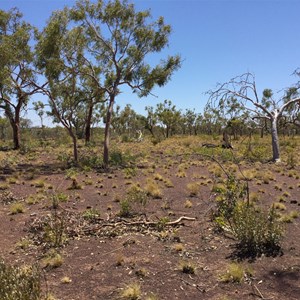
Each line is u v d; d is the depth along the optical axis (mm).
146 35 17922
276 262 5637
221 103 14500
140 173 15422
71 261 5801
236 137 35594
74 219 7746
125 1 17422
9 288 4082
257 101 20203
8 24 23156
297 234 6922
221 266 5547
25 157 22281
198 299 4562
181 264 5438
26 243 6477
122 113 51719
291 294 4664
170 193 11062
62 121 17938
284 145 29562
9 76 18422
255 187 12055
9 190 11742
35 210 8992
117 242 6641
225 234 6926
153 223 7547
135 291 4605
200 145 29391
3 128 49406
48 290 4781
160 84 18844
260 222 6312
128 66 18469
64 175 14883
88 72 19031
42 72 17281
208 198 10188
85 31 17484
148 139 41281
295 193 11164
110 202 9914
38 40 17719
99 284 4988
